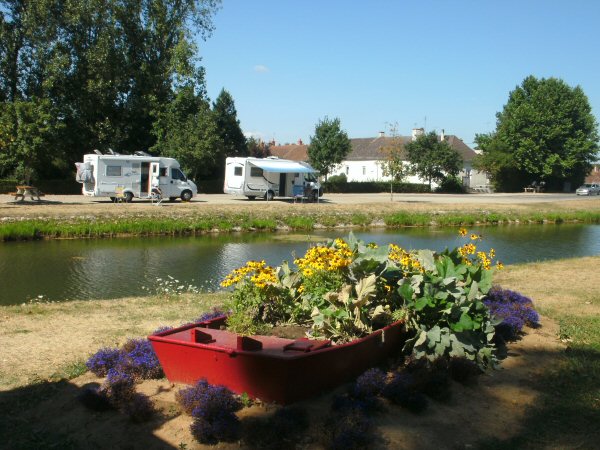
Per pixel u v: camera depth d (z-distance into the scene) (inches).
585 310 399.5
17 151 1080.8
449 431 203.5
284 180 1509.6
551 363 280.7
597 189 2488.9
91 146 1610.5
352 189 2251.5
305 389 213.8
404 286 256.4
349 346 223.9
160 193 1215.6
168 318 356.8
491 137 2942.9
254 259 717.3
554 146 2785.4
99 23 1552.7
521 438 199.9
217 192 1871.3
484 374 261.9
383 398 222.1
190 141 1608.0
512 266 632.4
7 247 795.4
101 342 298.4
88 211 1023.6
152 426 200.4
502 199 2027.6
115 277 586.6
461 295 261.9
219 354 216.4
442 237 1021.2
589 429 207.9
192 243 879.7
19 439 192.7
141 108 1641.2
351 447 182.5
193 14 1679.4
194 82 1658.5
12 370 254.2
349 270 252.7
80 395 216.5
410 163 2445.9
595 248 904.3
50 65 1465.3
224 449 186.1
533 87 2876.5
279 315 264.2
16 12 1517.0
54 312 373.4
